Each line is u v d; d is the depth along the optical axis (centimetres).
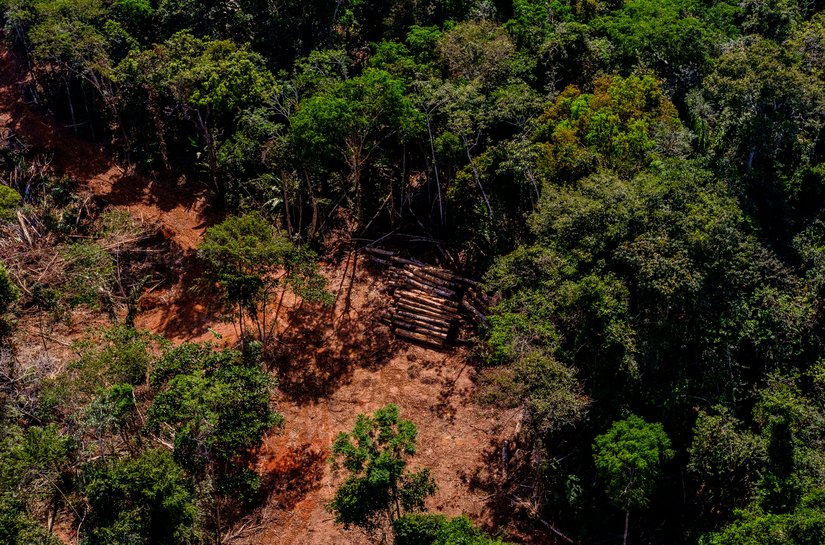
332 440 4203
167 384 3728
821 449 3497
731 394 3747
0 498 3356
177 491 3219
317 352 4650
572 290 3691
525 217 4553
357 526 3603
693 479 3809
